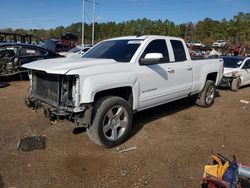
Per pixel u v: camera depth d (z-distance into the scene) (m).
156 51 5.60
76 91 4.12
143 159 4.27
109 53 5.46
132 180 3.69
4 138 4.86
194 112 7.03
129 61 5.05
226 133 5.54
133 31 82.75
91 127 4.39
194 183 3.66
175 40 6.23
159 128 5.71
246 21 59.62
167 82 5.77
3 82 10.34
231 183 3.07
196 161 4.26
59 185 3.53
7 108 6.75
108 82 4.40
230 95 9.91
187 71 6.39
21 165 3.97
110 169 3.95
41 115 6.19
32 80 5.01
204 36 77.44
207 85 7.37
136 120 6.19
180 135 5.34
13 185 3.48
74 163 4.08
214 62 7.54
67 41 31.94
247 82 11.84
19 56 10.61
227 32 62.34
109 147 4.61
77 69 4.18
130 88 4.91
